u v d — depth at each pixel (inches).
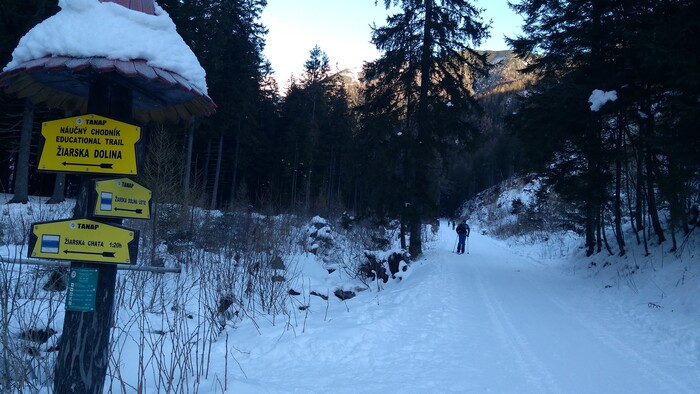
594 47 509.7
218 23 1037.8
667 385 207.8
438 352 253.8
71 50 117.1
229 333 282.5
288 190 1851.6
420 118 713.0
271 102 1892.2
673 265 422.0
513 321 332.8
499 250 1042.7
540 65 653.9
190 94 141.0
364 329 280.5
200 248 472.7
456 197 3324.3
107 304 131.0
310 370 220.8
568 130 541.6
